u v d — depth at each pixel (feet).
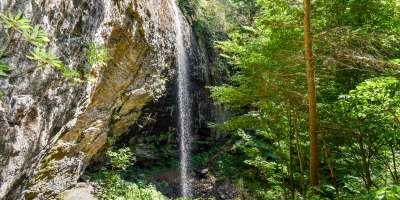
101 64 18.19
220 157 47.65
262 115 24.94
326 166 22.34
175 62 37.27
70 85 14.12
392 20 17.46
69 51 13.12
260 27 22.72
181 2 44.65
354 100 15.02
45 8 10.57
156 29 27.40
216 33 50.31
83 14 13.71
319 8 18.48
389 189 9.69
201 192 40.91
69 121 16.51
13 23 6.91
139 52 24.81
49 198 22.33
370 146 17.87
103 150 34.04
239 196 39.01
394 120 14.93
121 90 26.27
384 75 16.01
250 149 29.07
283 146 27.45
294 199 22.57
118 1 18.70
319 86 20.08
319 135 19.66
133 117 34.04
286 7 19.03
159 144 43.96
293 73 20.34
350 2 17.42
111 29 18.70
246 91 23.16
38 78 11.24
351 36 16.60
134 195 30.83
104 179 32.76
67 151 22.43
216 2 53.01
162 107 40.47
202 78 46.52
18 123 11.00
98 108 24.41
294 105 21.77
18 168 11.96
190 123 46.24
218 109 50.55
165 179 41.93
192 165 46.39
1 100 9.77
